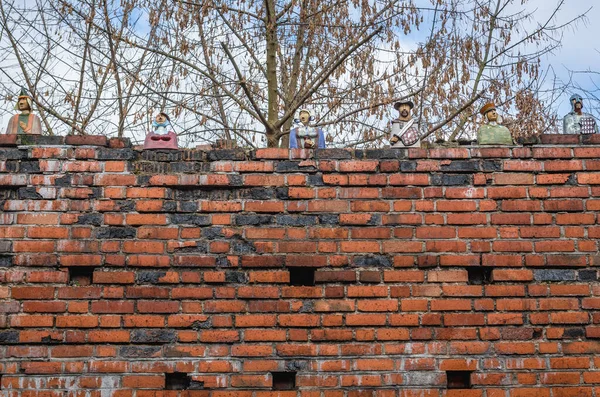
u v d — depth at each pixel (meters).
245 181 5.27
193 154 5.35
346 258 5.14
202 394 4.87
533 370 4.96
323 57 11.98
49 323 4.95
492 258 5.14
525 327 5.04
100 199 5.21
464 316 5.05
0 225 5.11
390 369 4.94
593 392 4.92
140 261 5.08
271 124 11.38
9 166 5.23
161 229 5.16
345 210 5.23
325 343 4.99
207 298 5.05
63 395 4.83
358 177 5.29
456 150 5.34
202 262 5.10
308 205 5.23
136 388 4.87
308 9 11.80
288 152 5.34
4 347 4.90
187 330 4.98
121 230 5.14
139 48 11.15
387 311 5.05
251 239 5.17
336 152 5.34
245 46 11.68
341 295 5.07
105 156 5.30
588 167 5.34
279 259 5.12
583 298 5.09
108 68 11.85
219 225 5.20
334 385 4.91
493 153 5.34
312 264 5.12
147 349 4.94
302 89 12.04
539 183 5.30
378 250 5.16
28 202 5.17
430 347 4.99
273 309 5.04
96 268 5.08
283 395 4.88
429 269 5.14
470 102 11.43
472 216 5.22
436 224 5.21
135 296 5.02
